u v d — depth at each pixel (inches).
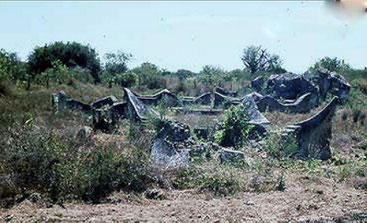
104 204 259.0
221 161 349.4
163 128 397.7
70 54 1306.6
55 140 303.9
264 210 251.4
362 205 267.9
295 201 271.6
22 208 243.3
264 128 450.0
